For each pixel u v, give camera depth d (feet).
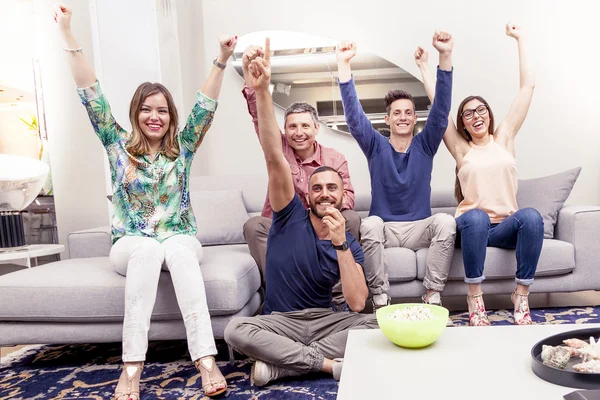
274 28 10.96
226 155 11.18
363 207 9.09
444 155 10.75
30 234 11.59
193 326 5.08
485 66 10.64
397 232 7.32
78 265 6.56
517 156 10.73
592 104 10.48
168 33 10.09
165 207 6.16
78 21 10.45
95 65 9.66
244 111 11.08
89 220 10.56
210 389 4.79
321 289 5.38
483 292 7.28
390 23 10.76
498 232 7.11
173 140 6.36
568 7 10.42
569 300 8.24
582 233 7.36
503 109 10.65
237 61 11.02
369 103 10.82
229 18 11.04
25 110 12.24
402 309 3.75
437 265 6.89
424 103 10.69
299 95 10.95
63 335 5.92
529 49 10.55
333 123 10.87
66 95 10.44
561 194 7.90
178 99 10.37
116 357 6.42
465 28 10.63
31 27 12.03
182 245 5.47
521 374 2.74
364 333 3.82
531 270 6.72
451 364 2.96
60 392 5.22
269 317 5.20
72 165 10.52
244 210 8.62
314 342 5.26
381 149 7.64
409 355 3.19
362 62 10.80
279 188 5.24
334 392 4.80
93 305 5.82
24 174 8.29
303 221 5.39
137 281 5.12
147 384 5.33
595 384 2.49
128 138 6.27
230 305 5.68
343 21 10.84
